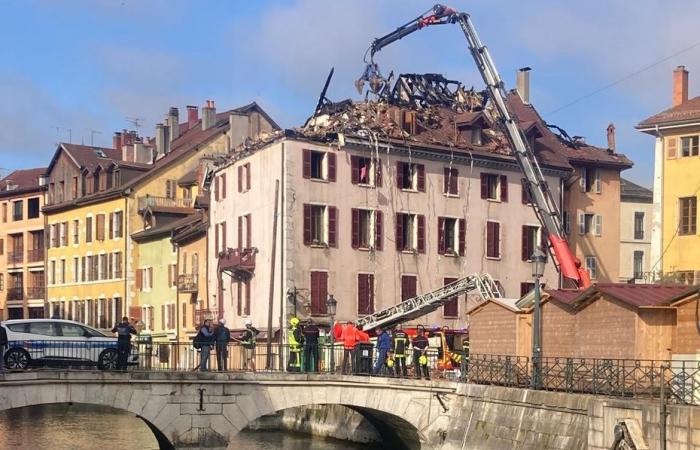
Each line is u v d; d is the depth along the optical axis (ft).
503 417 92.79
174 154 234.17
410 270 165.58
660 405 67.15
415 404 108.06
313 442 127.85
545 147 189.57
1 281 277.03
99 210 237.04
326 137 159.63
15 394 94.94
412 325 161.99
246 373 105.09
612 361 83.66
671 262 149.28
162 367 114.93
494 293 153.69
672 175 150.30
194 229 192.65
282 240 154.61
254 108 217.15
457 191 172.55
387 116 169.48
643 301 84.28
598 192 194.90
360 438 126.62
